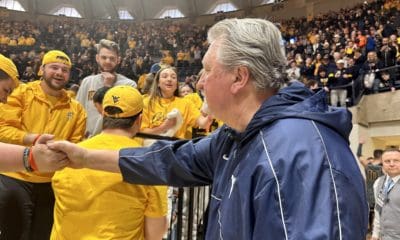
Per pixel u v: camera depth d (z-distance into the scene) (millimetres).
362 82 9391
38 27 21688
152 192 1604
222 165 1052
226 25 985
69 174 1553
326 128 873
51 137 1370
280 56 954
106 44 2900
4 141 2094
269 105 908
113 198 1520
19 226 2121
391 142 9281
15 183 2111
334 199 758
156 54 20266
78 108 2463
